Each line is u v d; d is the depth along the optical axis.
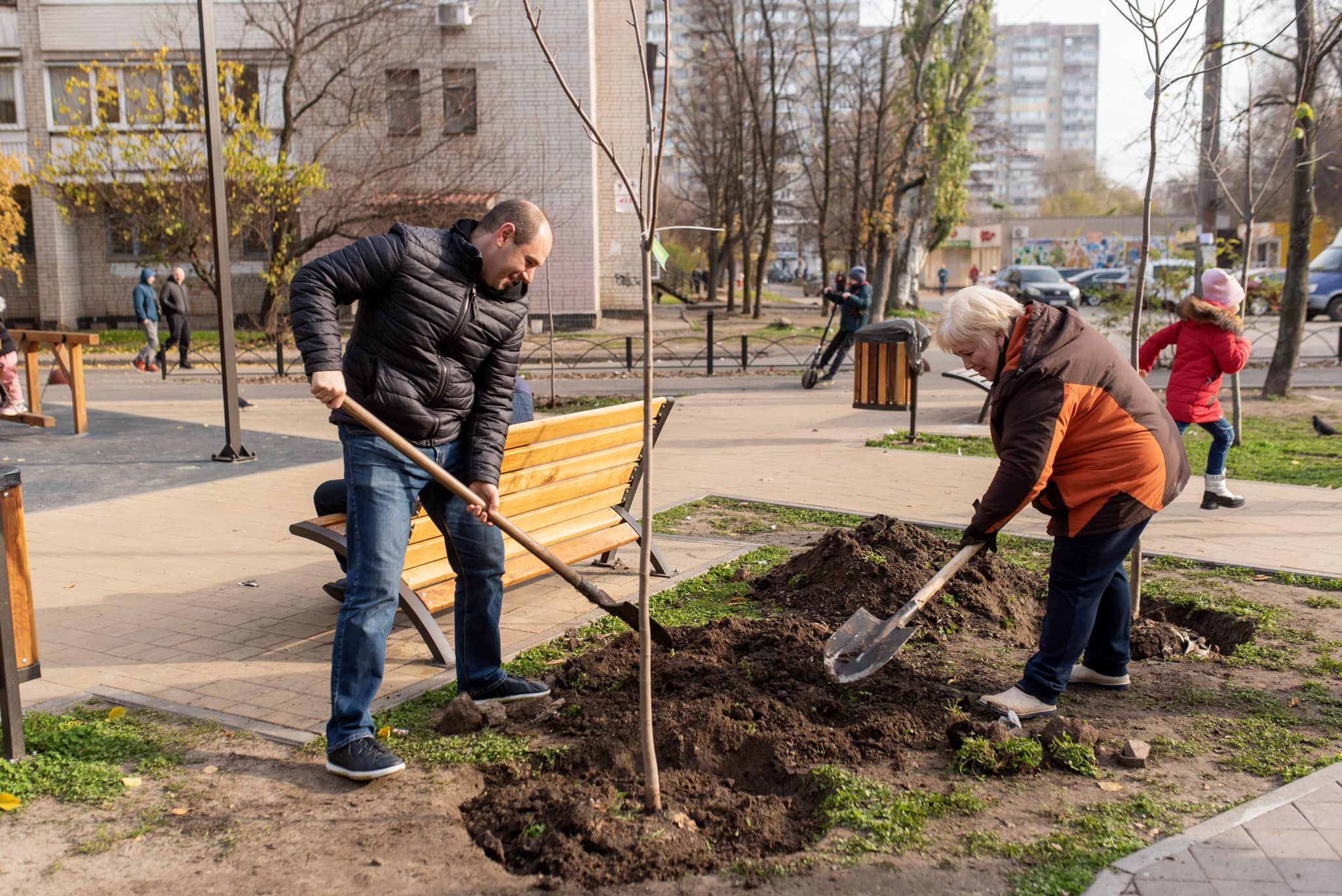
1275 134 13.90
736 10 36.28
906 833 3.05
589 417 5.14
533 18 2.98
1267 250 35.16
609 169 30.56
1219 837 3.00
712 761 3.58
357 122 24.20
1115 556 3.79
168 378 17.94
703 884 2.85
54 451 9.94
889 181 28.33
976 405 13.98
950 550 5.48
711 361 18.19
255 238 25.08
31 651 3.55
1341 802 3.19
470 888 2.85
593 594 3.94
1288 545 6.44
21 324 28.84
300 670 4.45
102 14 26.44
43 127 26.78
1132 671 4.42
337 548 4.36
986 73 33.34
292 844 3.06
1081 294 38.78
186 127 21.22
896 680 4.16
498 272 3.65
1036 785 3.38
